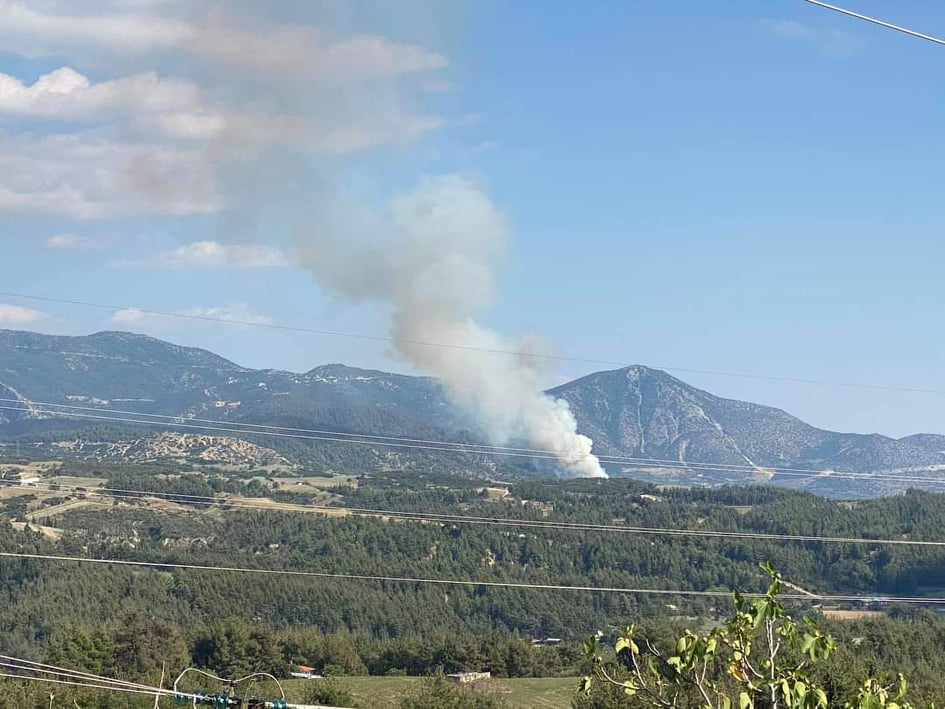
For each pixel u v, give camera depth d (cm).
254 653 11338
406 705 9312
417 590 15162
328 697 9406
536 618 14138
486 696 9694
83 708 9038
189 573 14925
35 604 13250
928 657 7994
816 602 12900
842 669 5206
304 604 14250
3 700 8906
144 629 11112
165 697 9475
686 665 1744
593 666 1892
